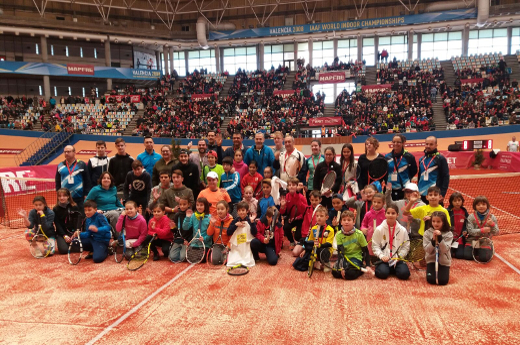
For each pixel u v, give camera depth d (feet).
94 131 107.65
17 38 122.72
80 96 133.59
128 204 22.18
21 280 19.33
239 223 21.11
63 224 24.91
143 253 22.54
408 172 23.61
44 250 23.56
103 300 16.67
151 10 130.11
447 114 101.40
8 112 109.19
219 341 13.01
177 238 22.52
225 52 149.18
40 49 126.00
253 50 146.61
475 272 19.33
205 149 28.32
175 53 156.76
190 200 24.08
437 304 15.60
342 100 116.16
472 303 15.61
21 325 14.48
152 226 22.61
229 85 138.00
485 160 69.77
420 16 115.85
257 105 119.85
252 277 19.33
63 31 118.32
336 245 20.71
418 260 19.44
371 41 136.87
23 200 48.96
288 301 16.22
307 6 134.62
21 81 123.54
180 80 141.90
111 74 122.72
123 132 108.99
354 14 134.82
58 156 98.12
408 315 14.66
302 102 114.83
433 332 13.32
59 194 24.18
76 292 17.63
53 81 128.06
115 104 118.42
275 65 146.72
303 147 80.79
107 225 22.80
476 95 102.99
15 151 97.35
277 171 28.53
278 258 22.59
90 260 22.82
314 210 21.88
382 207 20.86
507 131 89.10
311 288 17.69
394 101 107.14
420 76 116.78
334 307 15.53
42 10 115.55
